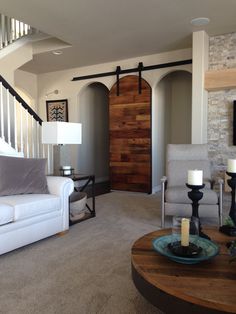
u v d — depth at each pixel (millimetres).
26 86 6840
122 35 4500
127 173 5840
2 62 5004
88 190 6082
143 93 5578
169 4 3465
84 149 6824
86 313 1712
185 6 3527
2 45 5027
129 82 5734
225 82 4336
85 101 6781
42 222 2877
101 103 7402
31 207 2715
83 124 6746
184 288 1287
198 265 1527
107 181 7457
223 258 1620
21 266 2344
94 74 6230
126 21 3963
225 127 4625
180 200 3273
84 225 3479
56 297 1885
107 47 5070
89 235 3115
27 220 2701
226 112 4605
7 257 2527
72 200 3564
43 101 7027
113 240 2955
